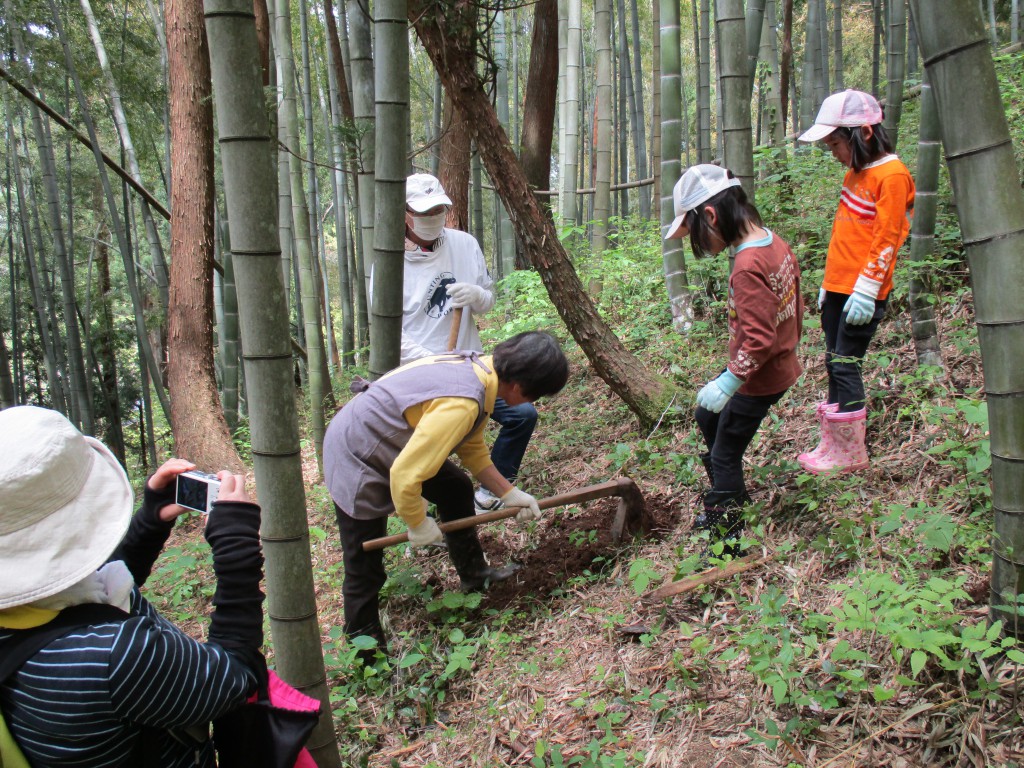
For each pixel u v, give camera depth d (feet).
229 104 5.91
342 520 10.36
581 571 11.78
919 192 12.53
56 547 4.15
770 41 20.67
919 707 7.27
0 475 4.00
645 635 9.27
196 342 21.57
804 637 8.06
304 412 28.14
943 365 12.52
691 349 16.10
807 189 17.71
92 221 38.50
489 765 8.46
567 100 25.94
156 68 29.66
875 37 25.35
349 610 10.69
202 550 15.42
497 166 13.16
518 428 13.24
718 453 10.44
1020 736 6.72
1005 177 6.23
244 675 4.82
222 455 20.92
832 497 10.81
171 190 21.44
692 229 9.68
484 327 25.72
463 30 11.85
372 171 13.67
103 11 27.84
